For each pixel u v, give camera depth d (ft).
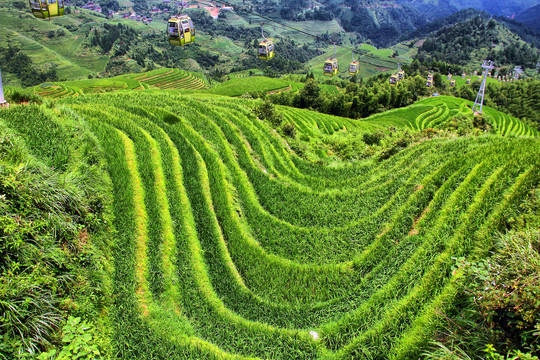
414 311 31.63
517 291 21.70
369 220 49.29
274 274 40.16
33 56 633.20
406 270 37.14
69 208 32.58
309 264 42.04
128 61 650.43
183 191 49.88
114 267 35.14
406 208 48.42
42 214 28.35
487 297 23.03
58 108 51.65
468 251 35.70
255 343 31.83
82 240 32.89
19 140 33.32
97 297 30.60
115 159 48.60
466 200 43.65
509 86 458.09
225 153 65.21
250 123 87.56
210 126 73.77
